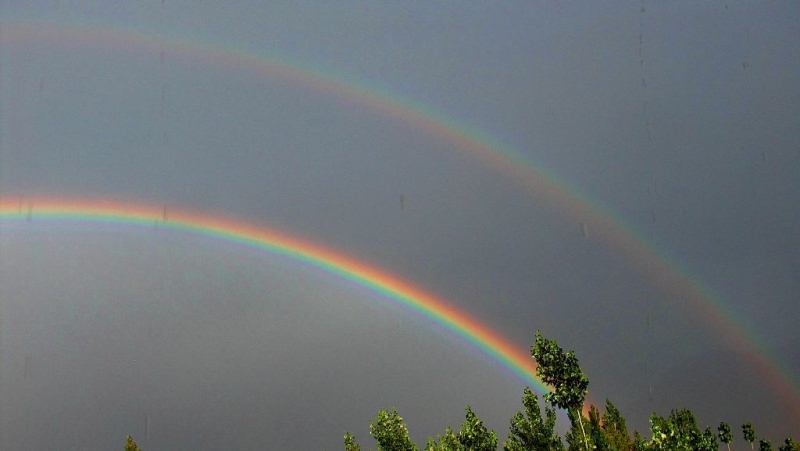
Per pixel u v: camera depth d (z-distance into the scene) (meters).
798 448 62.22
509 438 48.34
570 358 40.28
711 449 46.97
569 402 39.66
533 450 47.03
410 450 48.06
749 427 66.31
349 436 55.09
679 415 60.09
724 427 65.31
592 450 39.56
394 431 48.34
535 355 40.59
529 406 48.88
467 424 44.59
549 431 47.50
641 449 37.53
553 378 40.09
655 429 35.88
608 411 65.94
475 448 43.66
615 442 59.38
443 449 46.59
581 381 39.84
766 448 64.12
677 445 35.56
